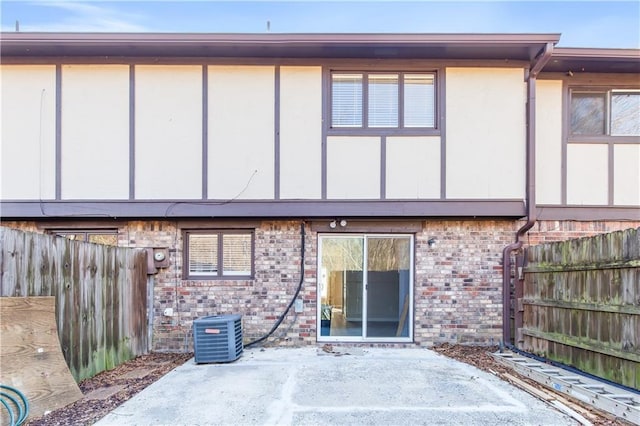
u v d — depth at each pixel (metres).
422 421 3.46
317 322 6.33
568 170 6.38
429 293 6.31
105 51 5.91
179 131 6.13
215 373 4.87
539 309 5.58
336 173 6.13
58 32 5.53
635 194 6.38
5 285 3.51
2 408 3.31
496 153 6.17
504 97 6.20
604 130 6.52
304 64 6.18
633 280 3.89
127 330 5.61
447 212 6.10
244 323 6.25
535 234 6.33
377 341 6.32
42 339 3.72
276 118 6.16
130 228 6.31
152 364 5.41
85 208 6.03
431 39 5.63
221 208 6.09
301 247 6.32
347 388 4.30
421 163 6.15
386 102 6.28
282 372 4.89
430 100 6.29
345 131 6.16
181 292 6.27
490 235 6.36
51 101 6.07
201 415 3.59
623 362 4.04
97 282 4.88
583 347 4.60
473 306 6.29
